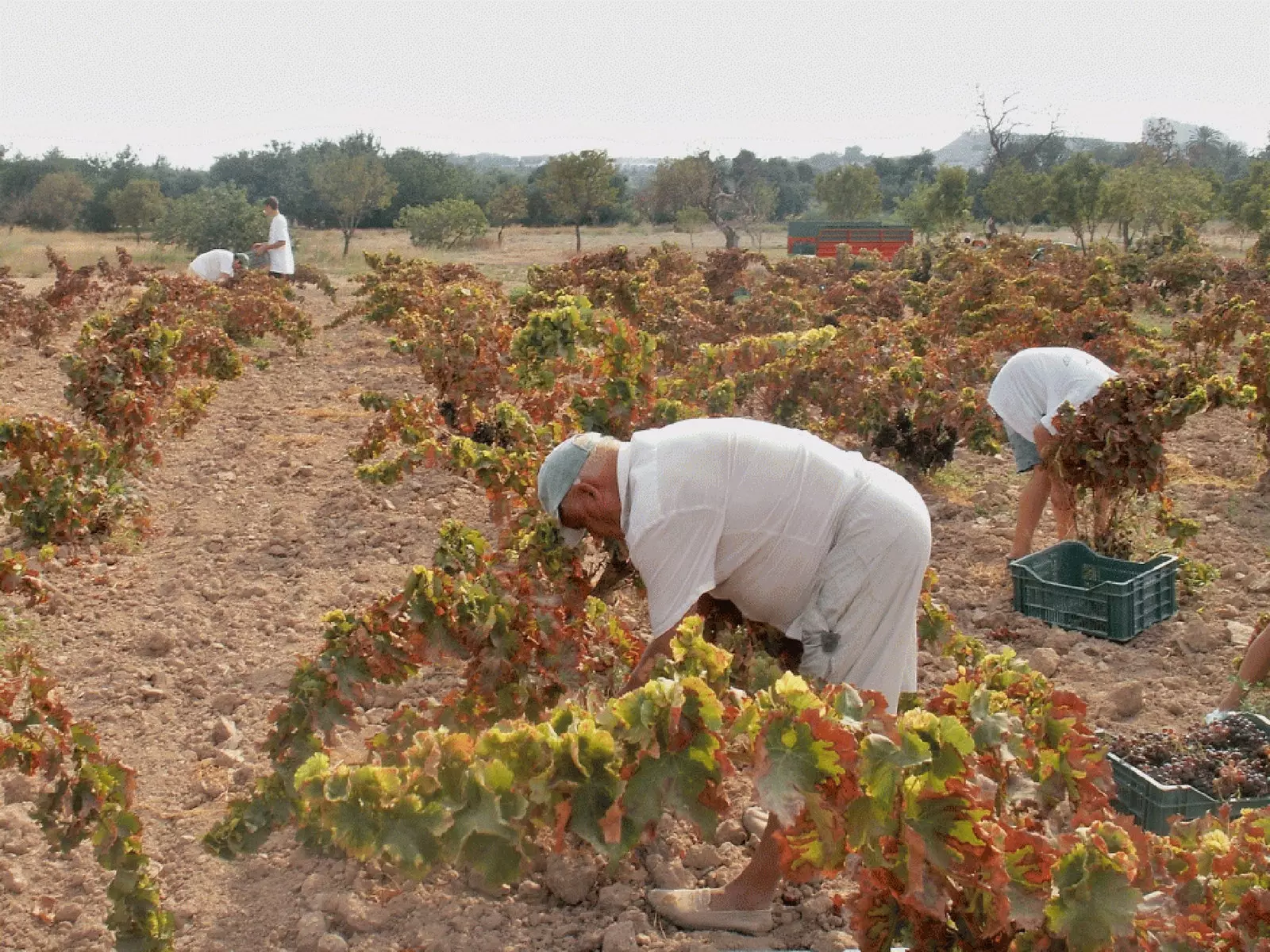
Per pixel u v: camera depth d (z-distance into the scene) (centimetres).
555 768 297
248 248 4400
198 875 429
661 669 323
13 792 486
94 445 754
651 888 410
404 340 1299
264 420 1187
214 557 777
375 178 5112
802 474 364
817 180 5912
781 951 374
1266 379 889
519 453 547
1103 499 722
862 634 371
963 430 895
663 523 357
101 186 6838
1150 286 2273
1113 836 296
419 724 434
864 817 285
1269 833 321
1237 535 804
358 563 760
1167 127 7650
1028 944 298
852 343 930
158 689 577
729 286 2089
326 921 396
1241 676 518
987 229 4694
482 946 381
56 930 408
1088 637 640
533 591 442
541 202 7556
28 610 670
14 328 1517
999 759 349
